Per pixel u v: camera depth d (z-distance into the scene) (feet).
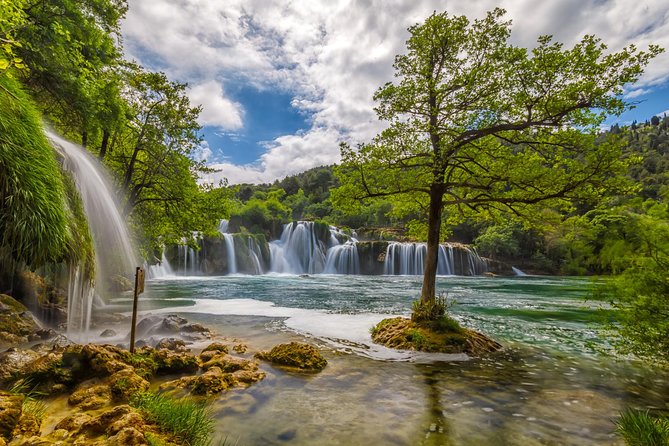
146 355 20.67
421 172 31.30
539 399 18.12
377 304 57.31
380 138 31.04
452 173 34.55
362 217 266.36
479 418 15.66
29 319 26.63
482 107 28.58
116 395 15.67
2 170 17.46
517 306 58.59
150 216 63.36
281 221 197.26
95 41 38.96
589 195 24.36
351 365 23.57
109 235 43.98
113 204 43.91
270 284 98.89
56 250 20.26
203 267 136.87
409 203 39.93
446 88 29.68
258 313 45.39
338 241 185.06
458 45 29.78
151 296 64.90
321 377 20.92
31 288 32.42
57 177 21.18
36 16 30.42
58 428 12.22
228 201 64.54
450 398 18.04
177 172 58.65
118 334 30.37
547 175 26.32
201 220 61.26
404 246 160.76
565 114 25.04
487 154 30.60
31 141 19.40
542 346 30.73
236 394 17.61
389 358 25.43
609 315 17.12
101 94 41.34
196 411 13.85
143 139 55.72
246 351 26.50
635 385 20.68
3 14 16.12
